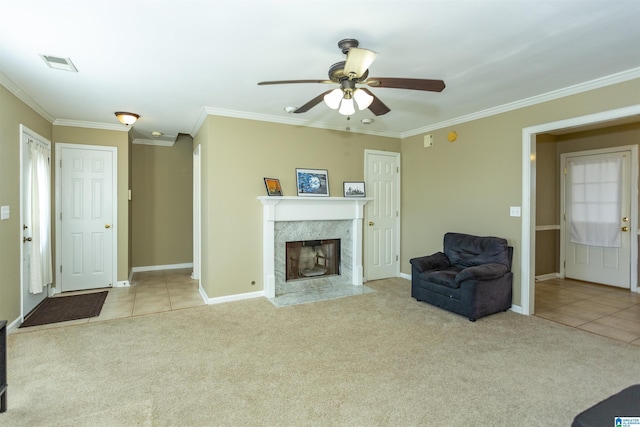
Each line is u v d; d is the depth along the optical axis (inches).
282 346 112.0
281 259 175.9
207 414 76.5
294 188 177.9
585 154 207.5
